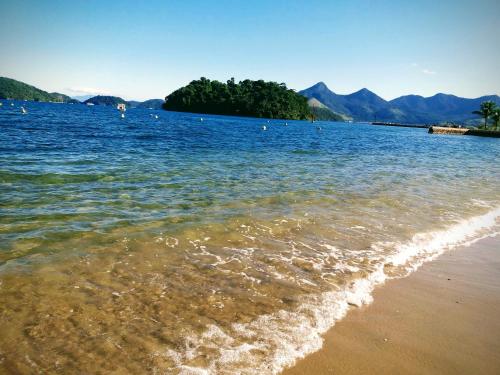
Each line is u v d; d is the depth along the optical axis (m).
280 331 4.70
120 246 7.16
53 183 12.25
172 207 10.12
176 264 6.50
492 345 4.75
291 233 8.47
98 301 5.15
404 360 4.32
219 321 4.84
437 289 6.23
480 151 42.59
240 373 3.89
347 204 11.42
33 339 4.27
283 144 35.81
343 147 36.69
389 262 7.18
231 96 199.38
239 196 11.82
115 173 14.66
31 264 6.15
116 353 4.11
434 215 10.74
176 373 3.84
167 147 26.30
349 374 4.02
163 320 4.79
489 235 9.39
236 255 7.05
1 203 9.55
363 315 5.25
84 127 42.34
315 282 6.13
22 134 28.72
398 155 30.47
